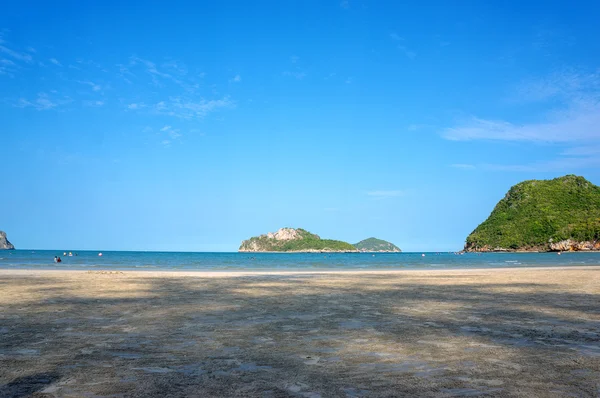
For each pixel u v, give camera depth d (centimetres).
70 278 2373
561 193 19212
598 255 11225
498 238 18812
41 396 462
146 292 1642
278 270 4106
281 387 493
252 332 841
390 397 455
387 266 5441
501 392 470
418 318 1016
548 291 1678
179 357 639
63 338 779
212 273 3225
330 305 1266
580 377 529
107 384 505
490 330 859
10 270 3331
